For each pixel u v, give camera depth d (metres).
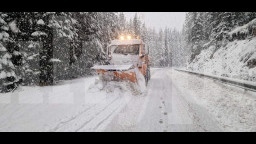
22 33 15.34
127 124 7.20
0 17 13.30
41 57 15.79
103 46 32.91
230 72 20.88
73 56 23.30
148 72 19.38
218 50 30.89
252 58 18.50
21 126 7.07
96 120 7.61
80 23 25.31
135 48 15.16
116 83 12.76
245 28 24.67
